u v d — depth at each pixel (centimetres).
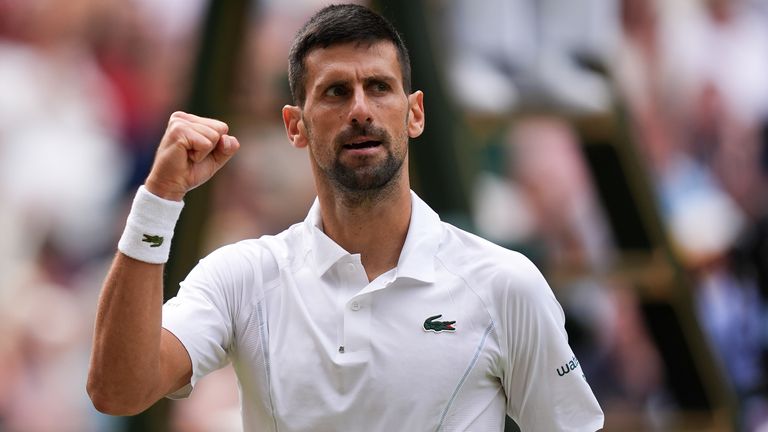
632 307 3153
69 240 3359
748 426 3375
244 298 1116
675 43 3731
